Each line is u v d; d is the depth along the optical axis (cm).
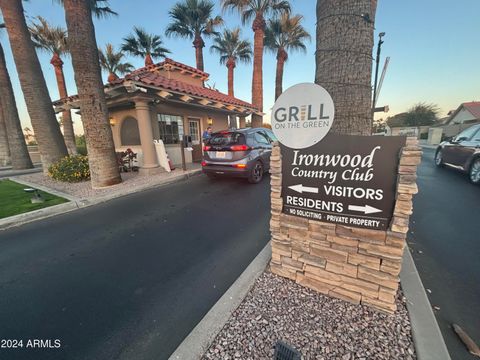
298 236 195
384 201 158
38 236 336
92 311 191
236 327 160
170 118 910
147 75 756
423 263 238
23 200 480
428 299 184
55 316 187
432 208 393
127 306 196
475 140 579
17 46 650
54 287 223
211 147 605
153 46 1694
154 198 510
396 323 158
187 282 224
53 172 668
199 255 272
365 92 198
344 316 167
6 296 212
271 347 145
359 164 161
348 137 162
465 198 446
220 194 522
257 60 1219
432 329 152
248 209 419
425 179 615
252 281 208
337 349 142
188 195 524
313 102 170
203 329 160
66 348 158
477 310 175
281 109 185
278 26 1388
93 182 576
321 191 178
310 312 172
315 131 173
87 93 536
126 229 353
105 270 249
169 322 178
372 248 165
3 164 1117
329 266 185
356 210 167
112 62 1697
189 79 1071
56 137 748
